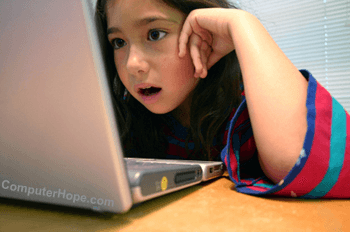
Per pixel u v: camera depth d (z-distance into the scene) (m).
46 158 0.28
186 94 0.71
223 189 0.44
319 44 2.29
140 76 0.64
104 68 0.25
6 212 0.31
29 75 0.27
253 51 0.48
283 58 0.47
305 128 0.40
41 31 0.26
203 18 0.61
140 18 0.61
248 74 0.47
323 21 2.27
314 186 0.37
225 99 0.79
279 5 2.40
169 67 0.64
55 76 0.26
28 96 0.28
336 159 0.37
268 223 0.27
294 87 0.44
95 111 0.25
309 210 0.32
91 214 0.30
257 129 0.44
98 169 0.26
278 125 0.42
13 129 0.30
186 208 0.33
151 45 0.63
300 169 0.37
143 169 0.32
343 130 0.39
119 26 0.63
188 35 0.64
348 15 2.17
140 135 0.90
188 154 0.85
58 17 0.25
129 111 0.90
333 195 0.38
